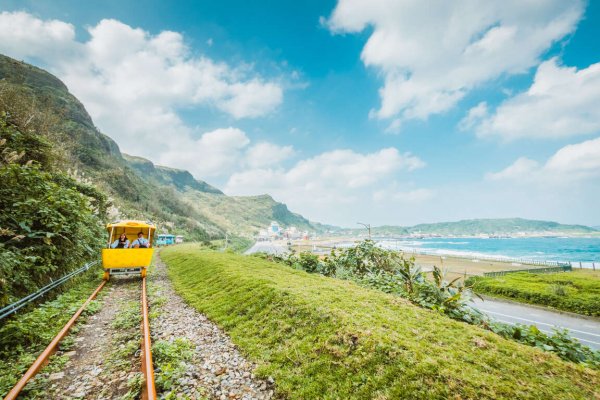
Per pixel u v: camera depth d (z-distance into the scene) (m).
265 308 8.21
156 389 4.64
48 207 9.02
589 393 4.12
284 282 10.82
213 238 128.88
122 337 6.68
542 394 4.01
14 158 8.88
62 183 16.08
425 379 4.38
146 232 16.00
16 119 14.08
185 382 4.93
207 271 15.34
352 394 4.47
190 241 94.62
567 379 4.50
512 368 4.69
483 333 6.25
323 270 17.25
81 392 4.48
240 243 130.00
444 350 5.27
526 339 6.69
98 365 5.38
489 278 31.33
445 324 6.74
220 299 9.89
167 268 21.23
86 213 12.84
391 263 14.94
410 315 7.32
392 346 5.22
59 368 5.15
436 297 9.13
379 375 4.68
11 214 7.70
